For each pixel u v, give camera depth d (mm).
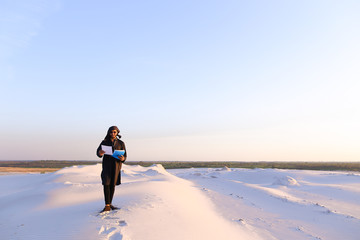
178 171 45312
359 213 12914
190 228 5801
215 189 17312
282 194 17766
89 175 20312
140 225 5176
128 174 22031
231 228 7438
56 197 10172
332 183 26734
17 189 18312
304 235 8422
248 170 38406
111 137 5969
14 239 4855
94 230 4734
